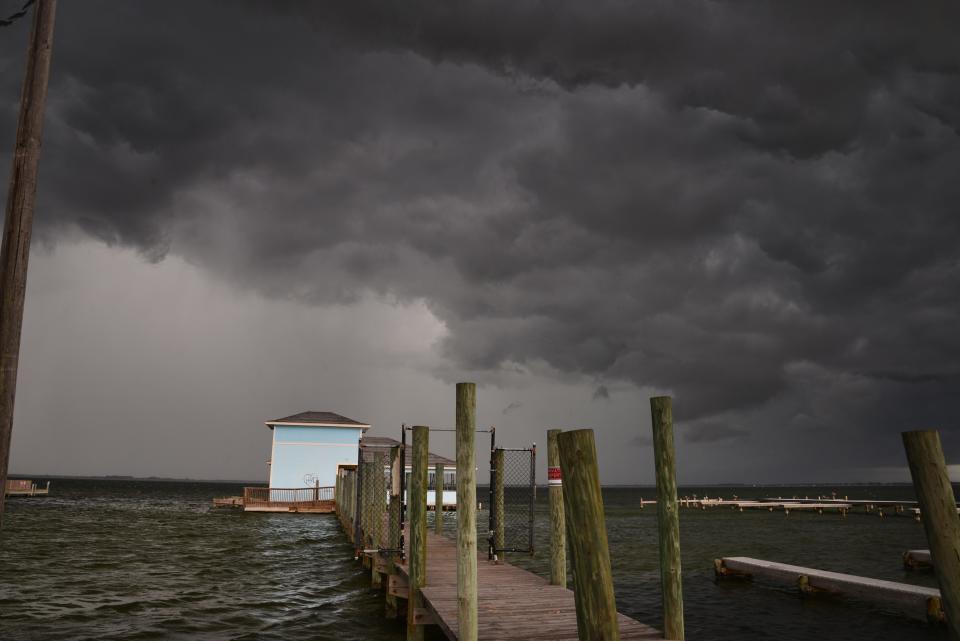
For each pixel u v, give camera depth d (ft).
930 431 13.51
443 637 39.45
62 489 480.64
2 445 17.85
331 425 162.20
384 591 56.44
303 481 160.56
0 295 18.53
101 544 94.22
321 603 51.29
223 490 633.61
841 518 186.70
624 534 139.33
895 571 75.61
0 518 17.67
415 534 34.76
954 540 12.92
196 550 87.56
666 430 25.68
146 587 57.67
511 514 188.03
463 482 25.48
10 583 58.90
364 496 68.03
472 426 26.03
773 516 198.80
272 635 40.65
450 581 37.70
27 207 19.29
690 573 73.77
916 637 42.09
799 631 44.50
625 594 60.39
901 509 196.13
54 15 20.98
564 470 12.59
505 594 33.22
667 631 24.48
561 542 36.14
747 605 53.67
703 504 246.47
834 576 53.21
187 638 39.47
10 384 18.21
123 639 39.04
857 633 43.52
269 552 85.56
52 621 43.62
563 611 29.40
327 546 93.04
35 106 19.99
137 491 511.40
